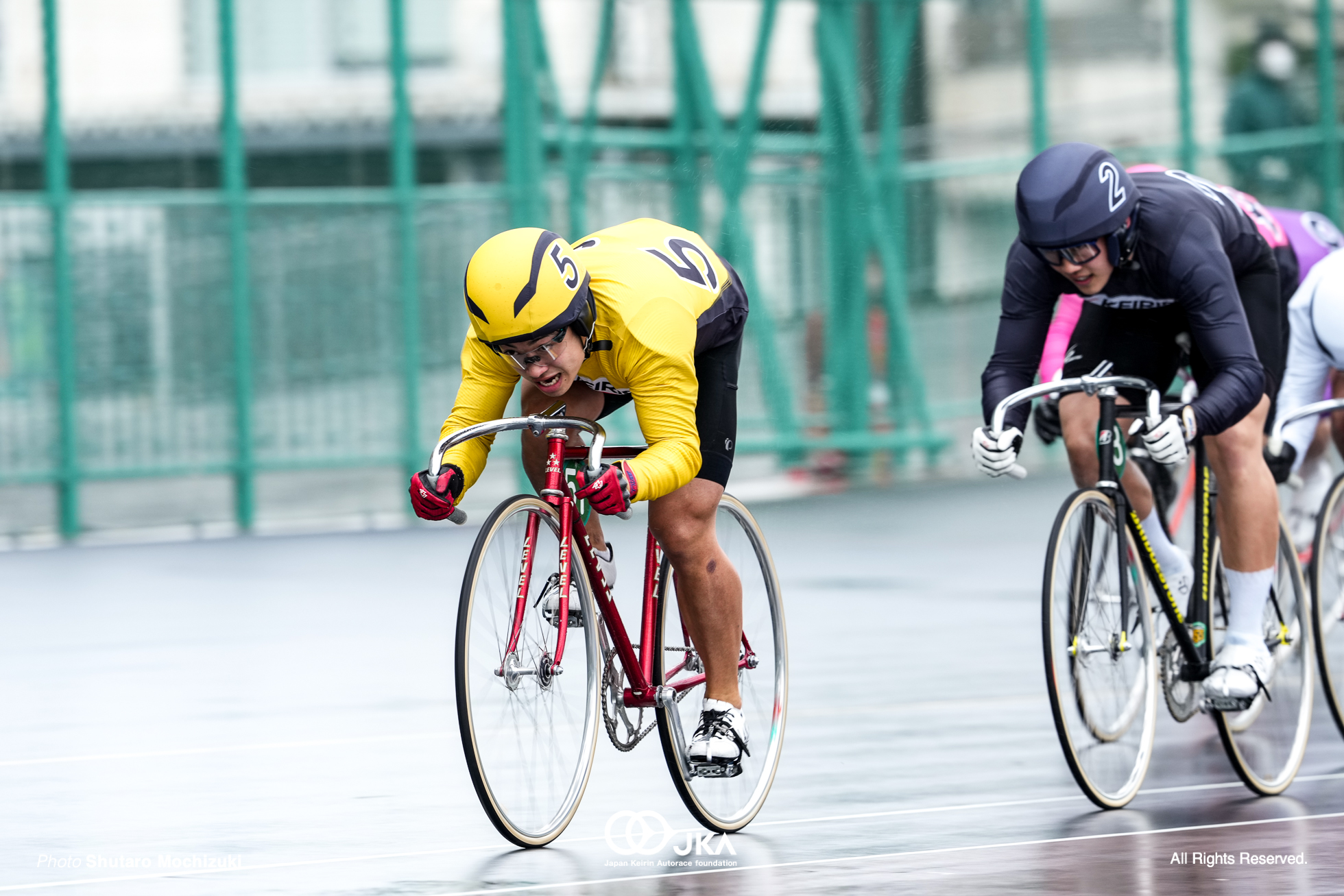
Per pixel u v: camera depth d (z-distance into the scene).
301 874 11.07
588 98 41.22
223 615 24.78
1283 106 45.31
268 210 37.72
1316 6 44.22
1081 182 12.62
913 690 18.09
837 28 43.72
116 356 37.00
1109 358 14.55
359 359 38.56
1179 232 13.15
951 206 44.94
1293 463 15.34
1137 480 14.19
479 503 40.41
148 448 37.25
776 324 42.94
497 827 11.46
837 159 43.66
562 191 40.81
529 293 11.01
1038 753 14.98
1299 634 14.80
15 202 36.22
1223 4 46.41
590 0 42.00
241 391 37.72
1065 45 46.22
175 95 51.47
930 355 44.69
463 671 11.20
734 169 42.62
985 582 27.05
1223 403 12.94
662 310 11.64
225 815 12.86
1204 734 15.84
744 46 43.59
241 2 49.34
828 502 40.34
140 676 19.59
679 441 11.68
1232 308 13.13
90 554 34.09
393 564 31.31
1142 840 11.80
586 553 12.09
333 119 48.03
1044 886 10.57
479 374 12.08
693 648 12.85
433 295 38.94
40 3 36.16
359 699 17.91
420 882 10.84
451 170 48.28
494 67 49.56
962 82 45.25
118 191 48.44
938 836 11.98
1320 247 16.91
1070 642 12.76
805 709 17.16
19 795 13.62
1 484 36.34
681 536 12.06
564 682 12.01
